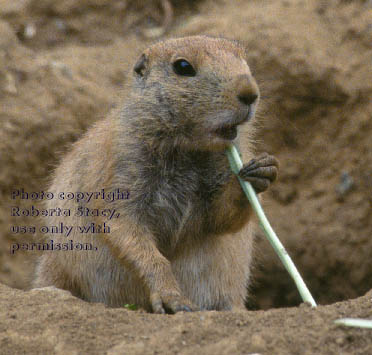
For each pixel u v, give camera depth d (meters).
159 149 9.45
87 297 10.56
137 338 6.90
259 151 16.55
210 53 9.23
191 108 9.11
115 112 10.12
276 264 16.30
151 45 10.77
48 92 15.68
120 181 9.42
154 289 8.85
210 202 9.64
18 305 8.05
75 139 15.45
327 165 16.34
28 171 15.18
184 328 6.92
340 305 7.37
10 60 15.94
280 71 16.09
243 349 6.45
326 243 15.94
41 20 18.05
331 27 16.61
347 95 16.02
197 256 10.13
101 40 18.12
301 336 6.57
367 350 6.40
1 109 15.22
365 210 15.80
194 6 18.72
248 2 17.97
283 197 16.59
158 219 9.69
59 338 6.99
